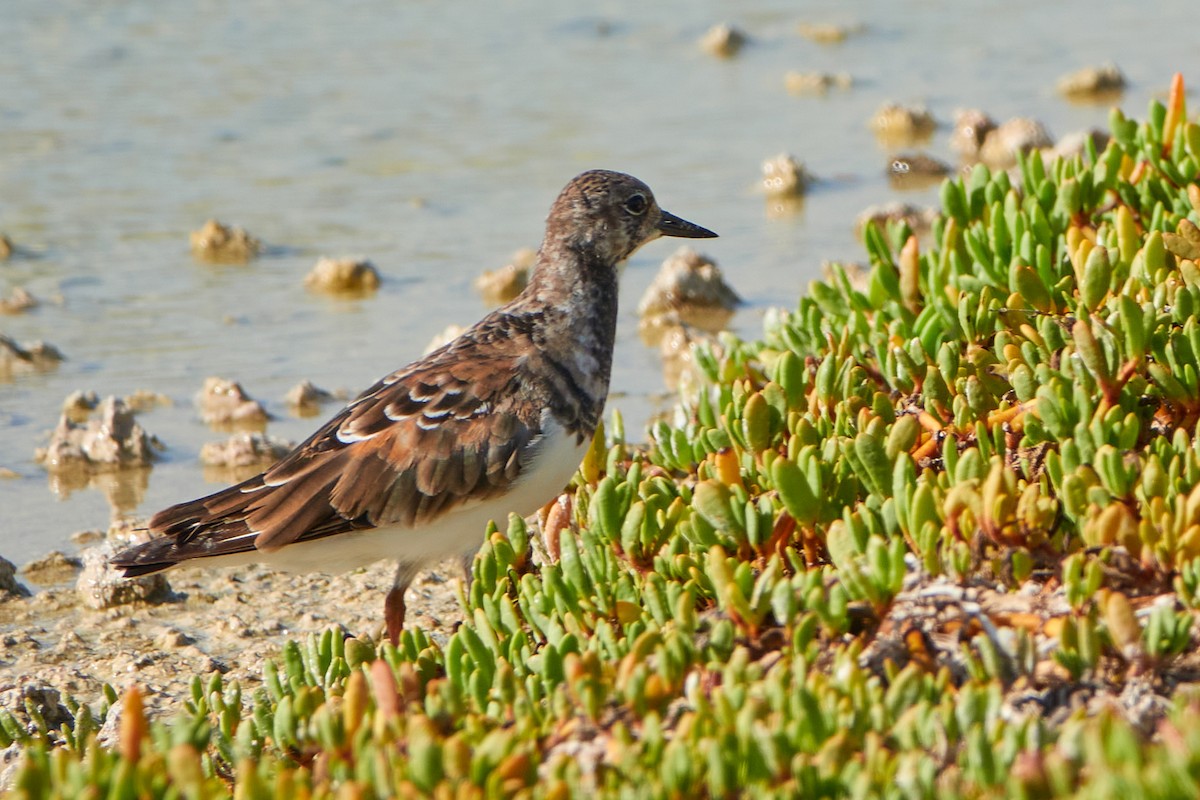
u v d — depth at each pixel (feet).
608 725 25.54
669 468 39.04
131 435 51.57
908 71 95.61
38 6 109.50
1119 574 27.02
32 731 33.27
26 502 48.75
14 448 52.65
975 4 111.96
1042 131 78.33
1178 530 26.91
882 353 37.27
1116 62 94.22
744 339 59.57
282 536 33.58
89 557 42.06
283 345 60.95
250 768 23.67
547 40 103.65
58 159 81.82
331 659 30.94
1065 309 37.40
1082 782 22.09
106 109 88.99
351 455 34.17
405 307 64.64
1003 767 22.50
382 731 25.00
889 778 22.72
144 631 40.24
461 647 28.68
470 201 76.33
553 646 27.76
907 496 29.12
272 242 72.23
